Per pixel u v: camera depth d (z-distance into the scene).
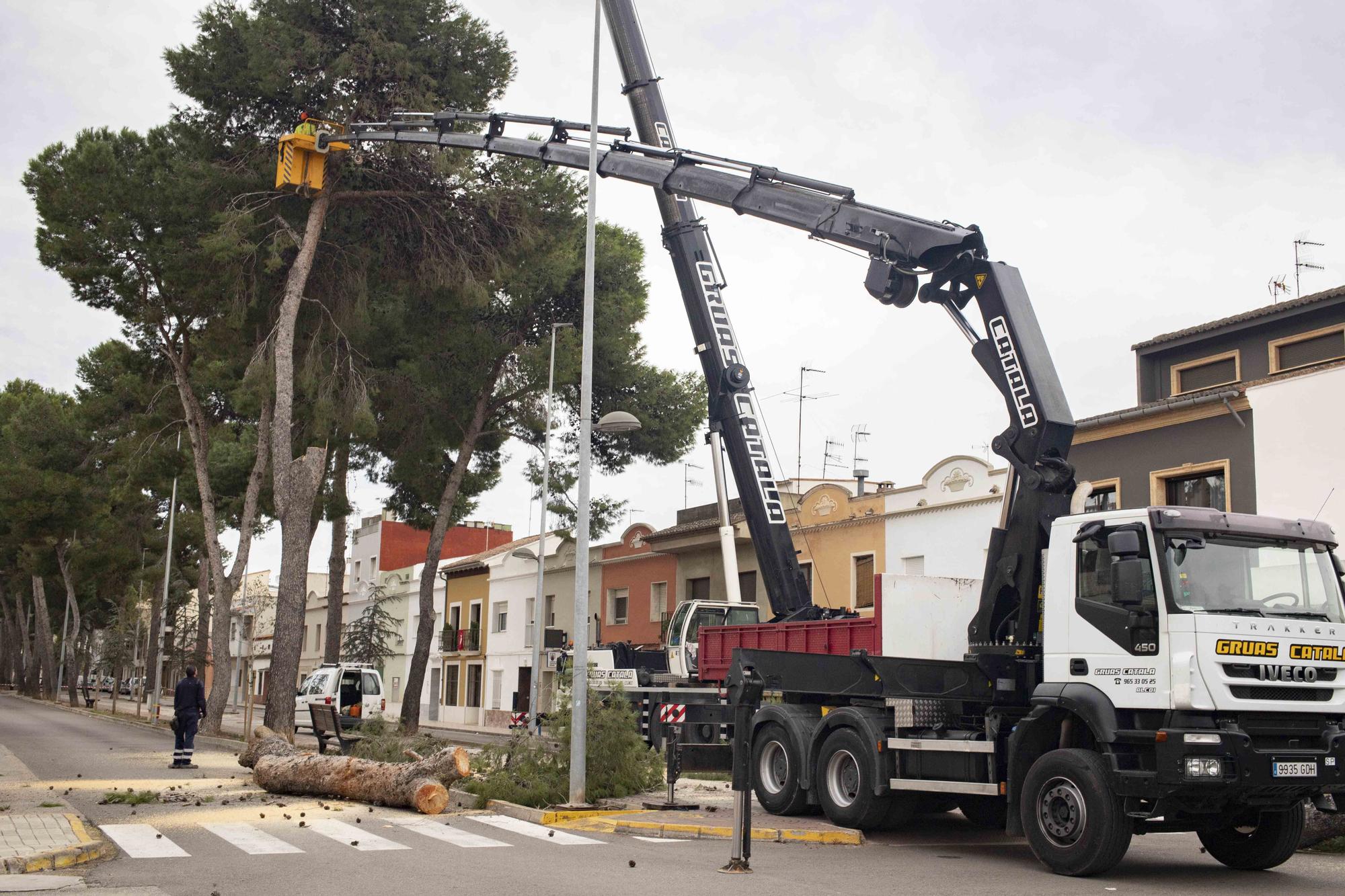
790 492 34.59
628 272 35.38
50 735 30.56
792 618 18.05
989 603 12.59
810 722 14.13
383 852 10.90
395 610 60.84
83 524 51.78
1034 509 12.31
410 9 27.97
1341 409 18.33
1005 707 12.13
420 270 29.69
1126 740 10.27
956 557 27.41
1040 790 10.70
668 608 39.06
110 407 39.72
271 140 28.92
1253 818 11.09
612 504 37.81
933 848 12.25
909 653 13.27
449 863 10.23
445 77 28.61
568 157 20.75
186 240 29.48
